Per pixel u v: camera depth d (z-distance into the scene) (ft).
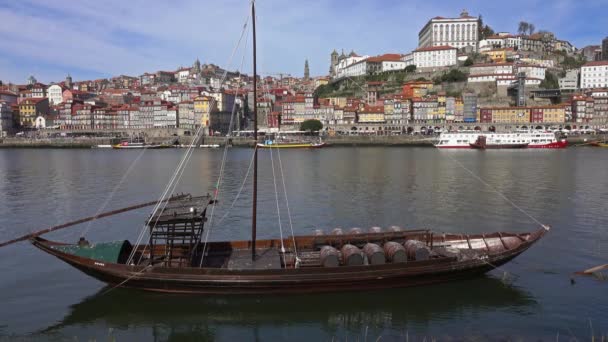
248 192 195.31
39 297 79.56
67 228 131.95
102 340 66.08
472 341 64.54
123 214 150.41
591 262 95.91
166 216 77.46
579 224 130.52
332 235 87.51
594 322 69.67
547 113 635.25
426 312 73.56
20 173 276.21
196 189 206.69
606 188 198.59
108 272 76.13
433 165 310.86
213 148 575.79
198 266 79.61
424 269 79.82
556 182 219.00
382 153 447.01
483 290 81.30
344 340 65.67
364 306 75.25
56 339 65.98
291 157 402.93
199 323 70.54
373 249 79.46
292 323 70.44
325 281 76.74
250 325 69.97
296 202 169.89
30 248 107.76
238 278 75.36
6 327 69.41
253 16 85.25
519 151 464.65
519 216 143.23
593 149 483.92
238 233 125.49
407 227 130.82
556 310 73.87
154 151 530.68
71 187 214.69
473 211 151.53
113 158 410.93
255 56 85.71
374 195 184.24
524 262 95.91
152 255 78.69
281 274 75.87
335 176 250.78
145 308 74.95
